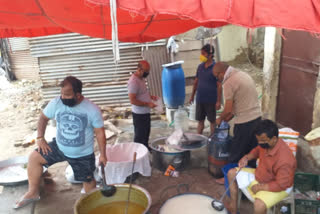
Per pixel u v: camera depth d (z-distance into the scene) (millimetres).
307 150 3674
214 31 6367
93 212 2621
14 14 2723
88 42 6824
